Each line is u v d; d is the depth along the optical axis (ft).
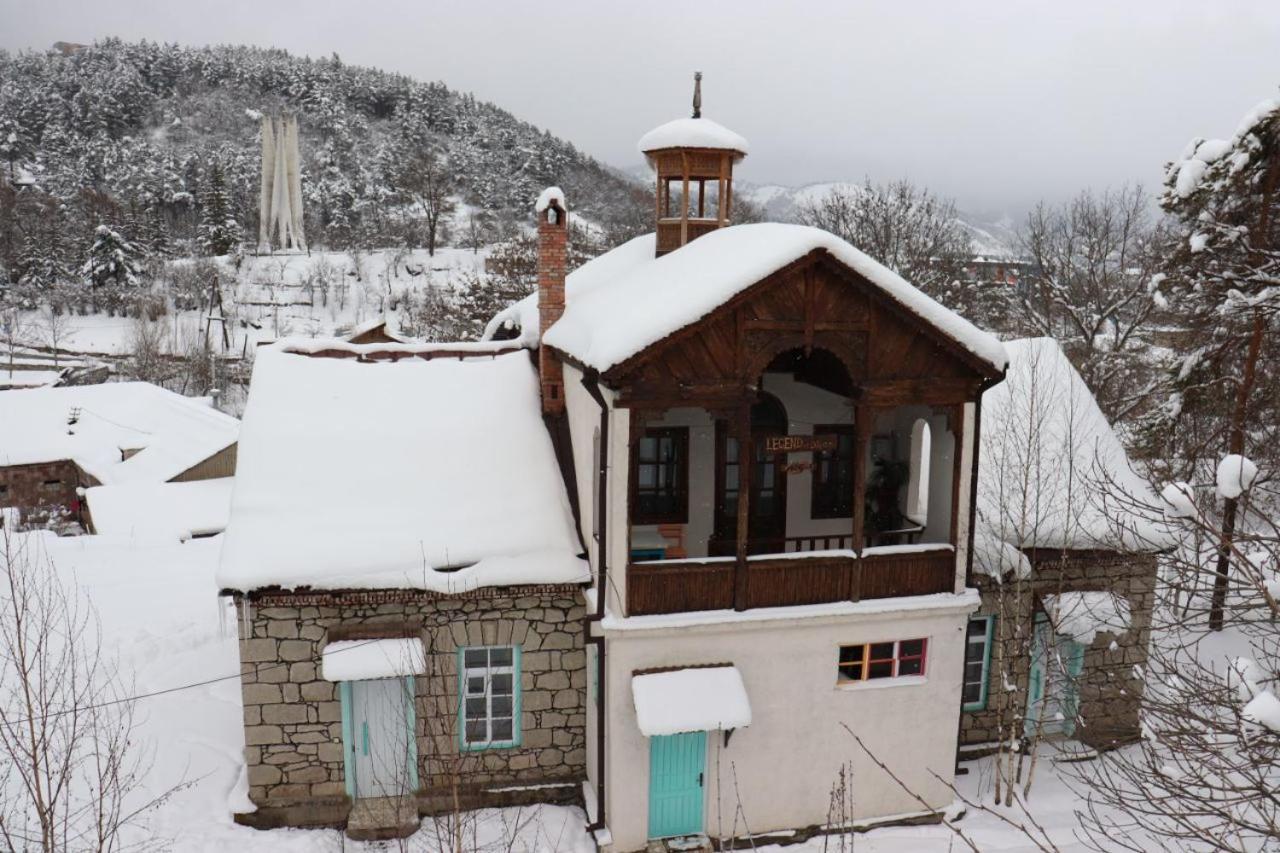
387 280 224.94
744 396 34.58
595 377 34.81
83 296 199.93
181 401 119.14
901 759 38.22
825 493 45.47
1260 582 23.15
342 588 36.04
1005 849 36.19
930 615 37.27
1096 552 42.45
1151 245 95.50
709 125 47.65
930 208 120.67
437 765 38.45
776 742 36.91
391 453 41.16
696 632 35.27
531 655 38.75
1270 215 50.78
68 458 108.68
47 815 28.86
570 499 41.37
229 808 37.78
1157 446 59.77
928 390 36.24
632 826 36.09
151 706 45.75
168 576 66.80
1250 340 51.88
